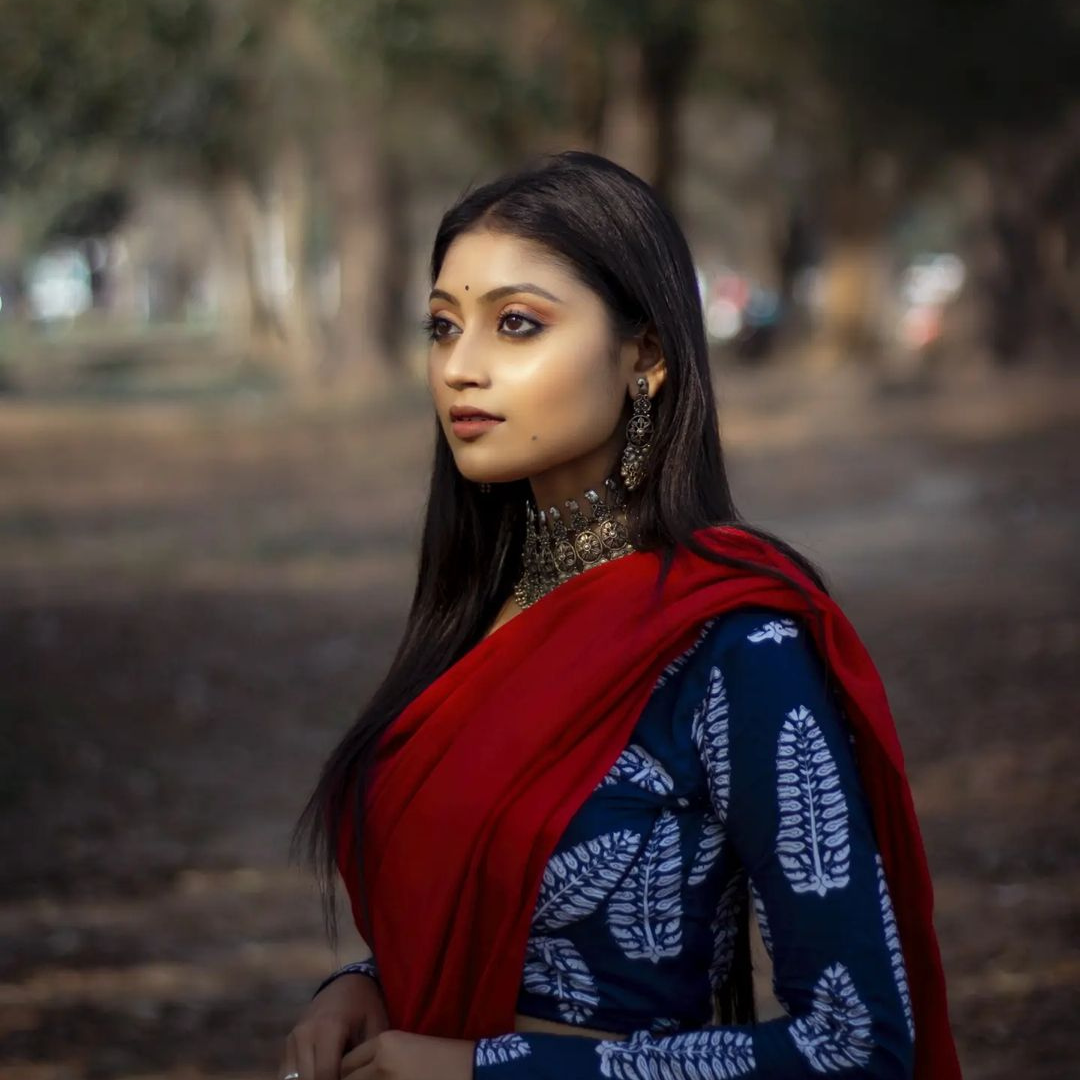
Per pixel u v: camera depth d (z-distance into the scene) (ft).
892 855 6.46
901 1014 6.14
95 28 78.54
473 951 6.49
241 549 52.90
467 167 119.65
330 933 7.66
